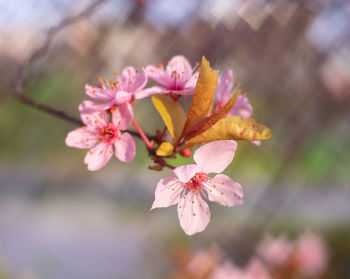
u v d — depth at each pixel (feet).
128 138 0.51
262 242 1.08
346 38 1.10
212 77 0.46
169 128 0.48
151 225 1.96
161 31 1.21
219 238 1.25
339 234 1.74
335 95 1.25
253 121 0.46
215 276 1.03
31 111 2.13
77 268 1.80
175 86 0.53
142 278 1.61
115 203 2.32
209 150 0.47
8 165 2.64
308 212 1.98
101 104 0.51
